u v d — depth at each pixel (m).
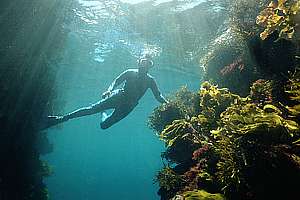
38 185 18.88
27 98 15.56
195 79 32.50
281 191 3.84
